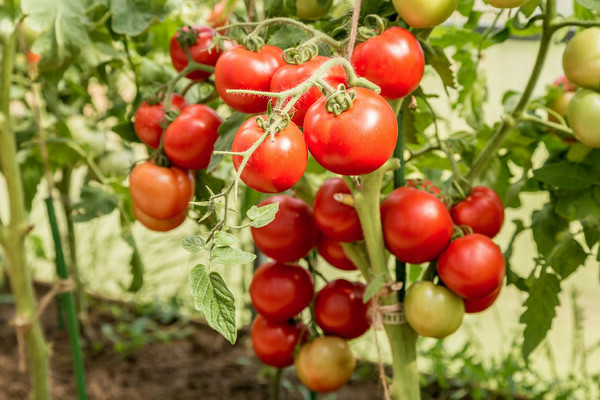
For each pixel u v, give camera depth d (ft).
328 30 3.38
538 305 3.77
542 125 3.68
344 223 3.50
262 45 3.26
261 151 2.83
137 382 5.83
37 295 7.41
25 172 4.97
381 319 3.50
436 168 4.46
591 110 3.40
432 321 3.40
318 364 3.73
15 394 5.58
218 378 5.87
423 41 3.32
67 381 5.84
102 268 8.20
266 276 3.77
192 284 2.69
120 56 4.17
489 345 6.47
